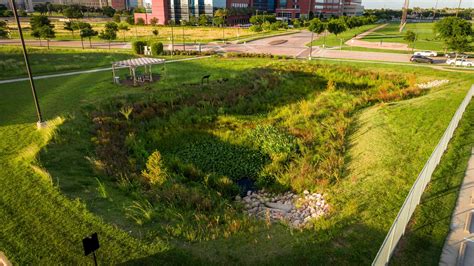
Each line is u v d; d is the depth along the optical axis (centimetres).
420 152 1434
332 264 831
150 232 945
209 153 1706
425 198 1062
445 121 1756
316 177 1394
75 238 904
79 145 1498
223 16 9756
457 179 1167
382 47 5628
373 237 923
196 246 902
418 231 913
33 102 2067
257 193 1389
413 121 1794
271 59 4156
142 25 10025
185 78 2892
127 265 828
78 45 5603
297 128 1959
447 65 3906
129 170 1362
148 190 1202
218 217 1020
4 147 1433
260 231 988
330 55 4734
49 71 3025
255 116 2180
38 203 1041
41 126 1620
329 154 1577
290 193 1358
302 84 2961
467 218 951
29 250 861
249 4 12575
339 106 2297
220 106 2270
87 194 1110
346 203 1134
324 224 991
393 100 2367
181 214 1045
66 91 2341
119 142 1644
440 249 851
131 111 2003
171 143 1773
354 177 1316
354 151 1573
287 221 1089
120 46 5672
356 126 1914
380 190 1171
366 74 3219
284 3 13462
